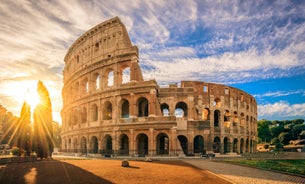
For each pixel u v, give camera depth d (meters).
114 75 77.31
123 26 81.50
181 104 83.38
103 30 83.12
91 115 81.62
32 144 57.38
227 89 92.12
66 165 41.34
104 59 79.62
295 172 33.88
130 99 72.94
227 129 88.25
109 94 76.50
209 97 86.50
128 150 72.38
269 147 150.88
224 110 88.94
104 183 24.73
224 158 63.34
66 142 96.75
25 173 31.47
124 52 76.88
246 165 43.19
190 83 85.69
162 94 79.06
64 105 104.38
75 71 94.25
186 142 79.69
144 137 74.06
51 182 25.31
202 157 66.19
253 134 107.88
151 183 24.80
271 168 38.62
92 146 79.44
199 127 76.12
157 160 54.16
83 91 88.56
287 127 176.12
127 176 28.88
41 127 58.66
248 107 103.44
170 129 67.19
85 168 36.62
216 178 28.28
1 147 91.12
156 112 70.19
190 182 25.47
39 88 61.03
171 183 24.81
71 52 100.25
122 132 71.94
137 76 74.25
